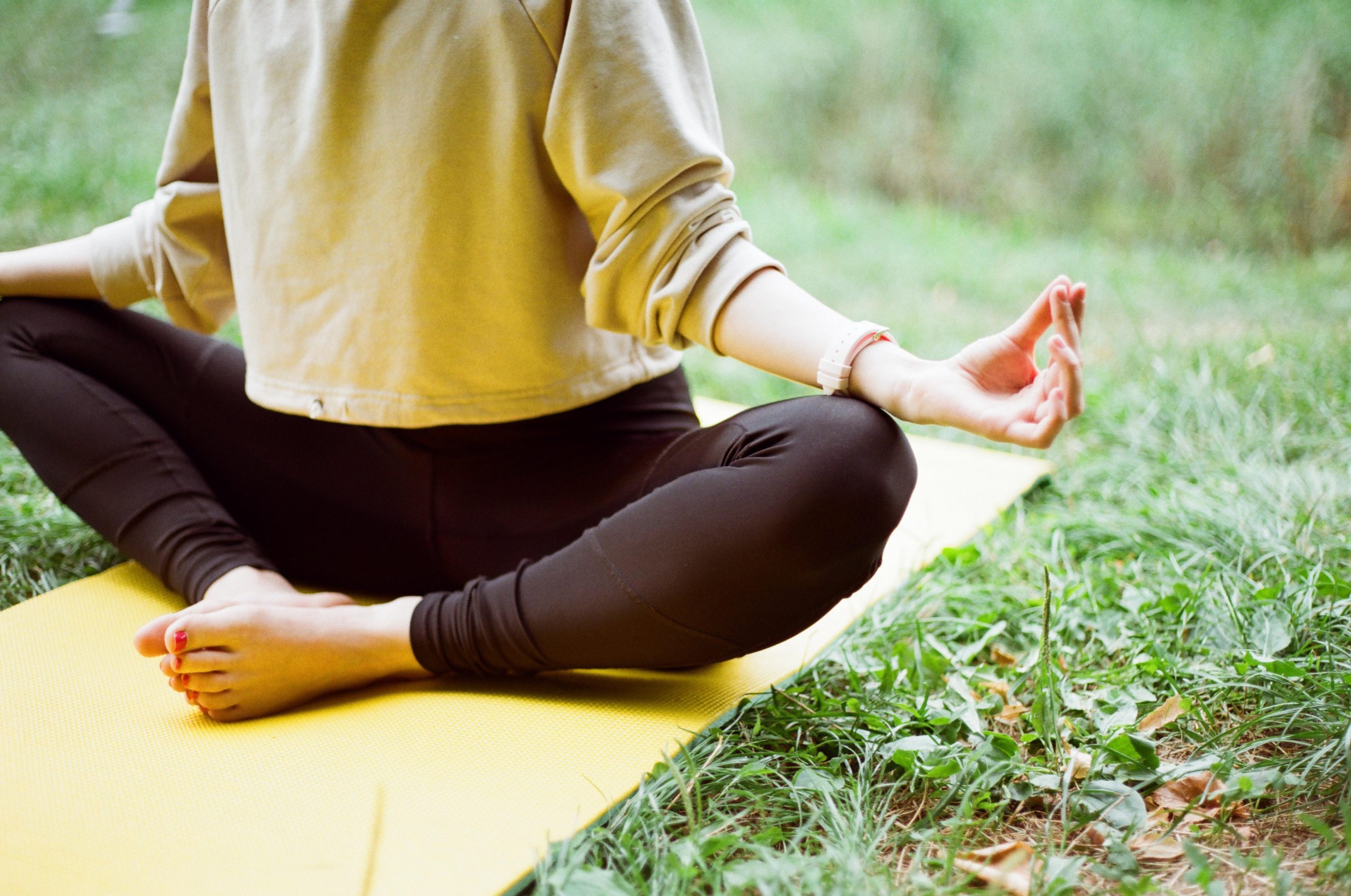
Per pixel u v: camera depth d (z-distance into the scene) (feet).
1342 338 8.60
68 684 4.22
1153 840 3.48
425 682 4.30
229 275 4.80
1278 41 13.91
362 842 3.33
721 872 3.18
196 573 4.50
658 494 3.81
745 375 8.96
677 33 4.00
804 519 3.58
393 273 4.00
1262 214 13.02
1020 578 5.49
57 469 4.68
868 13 16.19
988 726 4.21
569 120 3.76
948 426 3.50
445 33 3.82
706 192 3.82
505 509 4.39
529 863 3.25
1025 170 14.58
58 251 4.89
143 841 3.33
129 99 13.55
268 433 4.75
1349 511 5.84
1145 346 8.80
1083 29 15.08
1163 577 5.20
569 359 4.15
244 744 3.83
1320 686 4.09
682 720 4.00
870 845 3.37
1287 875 3.18
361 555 4.75
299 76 4.07
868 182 15.31
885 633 4.79
